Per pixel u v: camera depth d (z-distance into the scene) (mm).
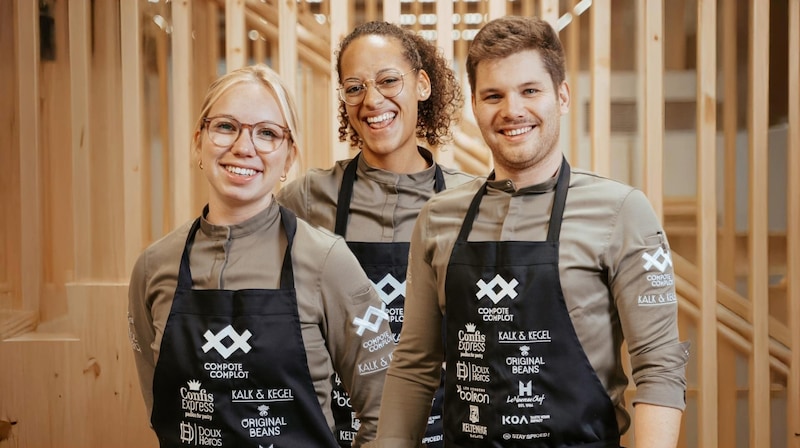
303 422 1683
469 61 1697
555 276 1628
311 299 1715
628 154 3729
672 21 3844
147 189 3498
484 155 3318
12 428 3227
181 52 3178
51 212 3426
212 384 1659
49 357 3227
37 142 3262
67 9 3434
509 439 1636
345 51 2324
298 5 3424
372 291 1791
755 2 3176
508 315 1648
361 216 2326
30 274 3275
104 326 3225
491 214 1730
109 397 3223
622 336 1703
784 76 3771
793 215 3217
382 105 2270
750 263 3232
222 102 1714
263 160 1717
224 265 1722
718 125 3779
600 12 3148
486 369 1663
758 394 3191
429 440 2207
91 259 3299
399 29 2348
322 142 3475
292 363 1670
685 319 3418
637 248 1612
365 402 1795
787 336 3361
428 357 1810
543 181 1699
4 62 3400
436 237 1784
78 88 3240
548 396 1624
